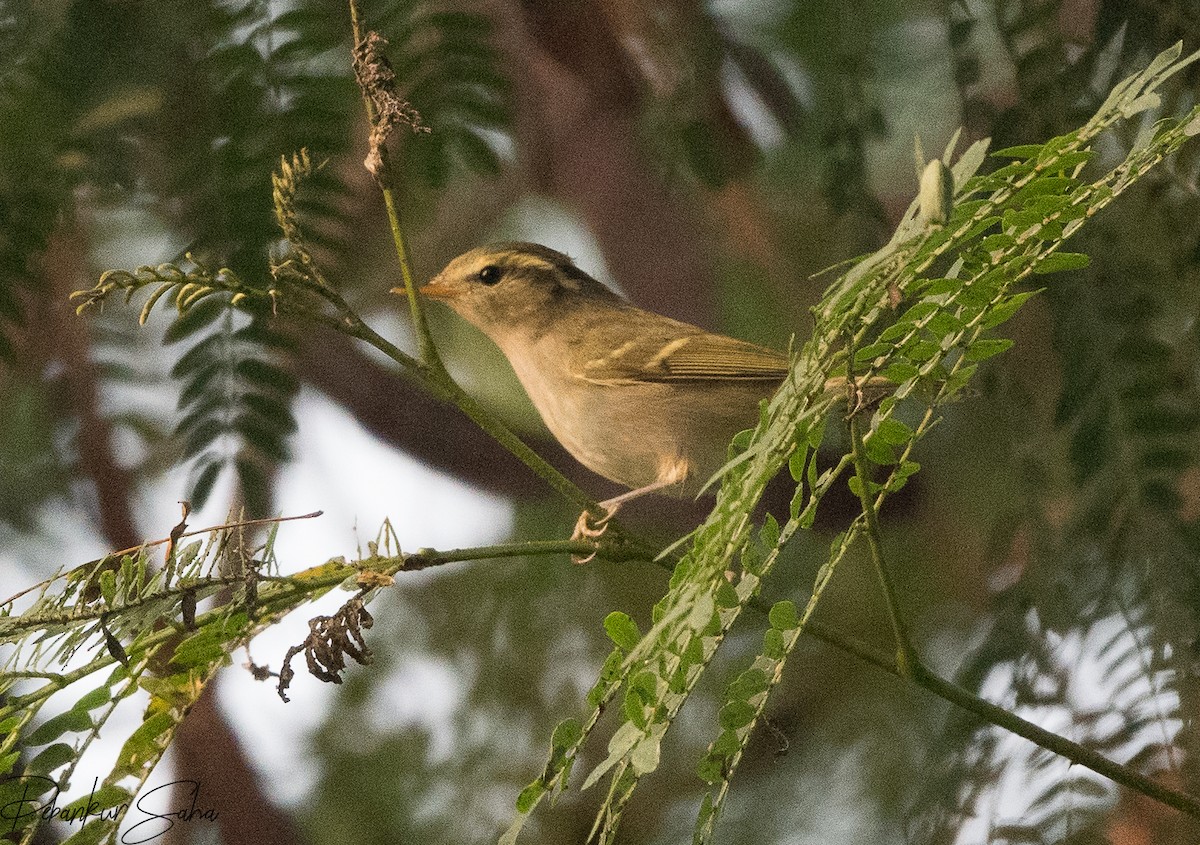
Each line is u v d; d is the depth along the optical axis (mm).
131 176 8383
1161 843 7441
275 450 8070
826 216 9914
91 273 10867
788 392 4750
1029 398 8375
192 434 8016
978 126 8016
